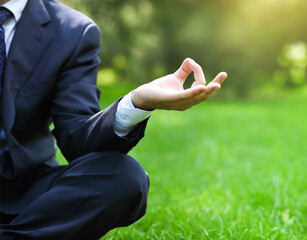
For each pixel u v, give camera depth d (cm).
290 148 538
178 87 155
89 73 186
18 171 172
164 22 1616
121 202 156
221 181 372
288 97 1680
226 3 1502
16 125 176
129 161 159
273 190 323
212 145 561
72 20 188
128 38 1877
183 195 328
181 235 235
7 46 177
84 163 157
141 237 236
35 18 181
